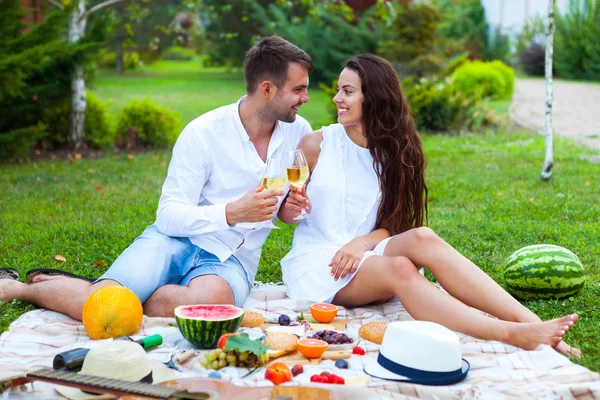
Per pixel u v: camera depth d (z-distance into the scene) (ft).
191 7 50.26
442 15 68.08
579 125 53.01
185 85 87.04
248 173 15.24
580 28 89.04
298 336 13.16
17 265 19.19
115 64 110.22
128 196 29.68
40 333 13.41
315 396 10.27
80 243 21.80
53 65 40.50
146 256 14.47
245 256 15.66
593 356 12.71
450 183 32.19
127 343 11.03
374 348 12.76
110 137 43.96
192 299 14.20
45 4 45.55
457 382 11.25
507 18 105.19
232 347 11.40
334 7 47.37
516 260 16.60
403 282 13.53
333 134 15.84
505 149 42.73
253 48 14.90
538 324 12.40
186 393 10.02
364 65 15.29
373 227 15.85
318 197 15.58
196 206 14.96
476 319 12.86
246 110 15.08
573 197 28.91
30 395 10.50
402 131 15.43
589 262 19.69
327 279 15.02
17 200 28.63
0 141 36.58
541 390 10.69
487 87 65.31
